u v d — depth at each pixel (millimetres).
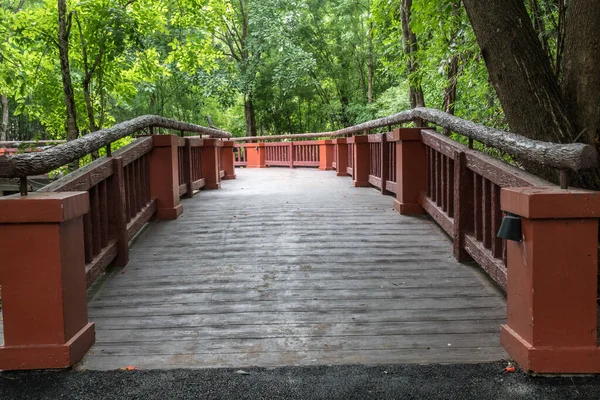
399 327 2877
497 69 3289
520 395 2121
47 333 2428
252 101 20422
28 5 12852
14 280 2410
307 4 18953
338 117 20297
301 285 3570
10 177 2363
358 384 2256
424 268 3846
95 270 3373
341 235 4766
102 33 6227
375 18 6926
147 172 5297
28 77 7227
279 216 5574
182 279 3732
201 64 9266
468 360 2465
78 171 3367
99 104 8188
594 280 2219
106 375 2385
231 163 9930
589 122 3158
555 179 3166
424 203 5293
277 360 2520
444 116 4273
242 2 19109
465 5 3426
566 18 3246
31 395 2205
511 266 2506
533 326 2252
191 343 2730
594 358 2225
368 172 8000
